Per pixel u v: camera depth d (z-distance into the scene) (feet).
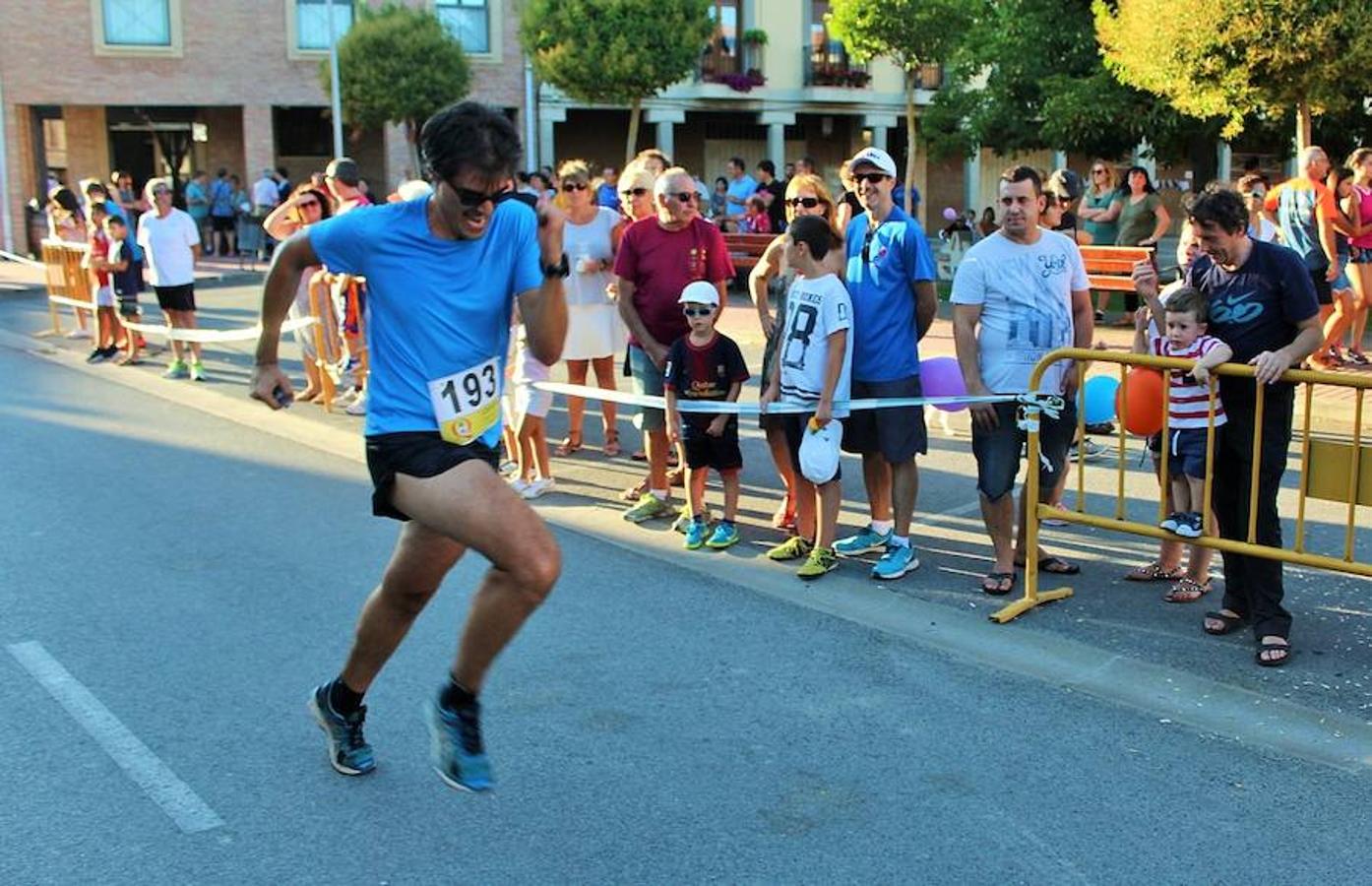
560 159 111.24
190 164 100.89
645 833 12.70
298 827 12.76
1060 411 18.75
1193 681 16.33
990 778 13.91
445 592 19.89
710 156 115.96
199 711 15.51
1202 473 17.80
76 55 90.79
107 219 41.73
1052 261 18.92
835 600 19.67
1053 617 18.70
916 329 20.29
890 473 21.45
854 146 119.34
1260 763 14.23
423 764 14.15
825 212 22.21
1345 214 35.88
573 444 29.78
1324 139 61.11
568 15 75.87
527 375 25.71
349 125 97.81
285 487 26.58
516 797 13.41
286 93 95.61
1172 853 12.34
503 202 12.26
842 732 15.03
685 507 24.23
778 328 21.95
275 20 94.68
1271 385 16.53
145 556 21.75
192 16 92.84
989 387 19.11
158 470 28.12
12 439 31.17
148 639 17.89
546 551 11.53
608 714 15.52
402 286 11.83
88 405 35.81
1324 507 24.43
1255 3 38.40
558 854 12.28
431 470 11.68
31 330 51.62
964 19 74.02
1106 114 58.95
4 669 16.76
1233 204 16.47
